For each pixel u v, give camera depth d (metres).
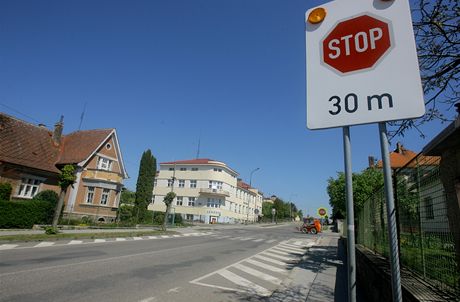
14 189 24.06
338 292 7.29
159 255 12.69
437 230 3.99
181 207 59.84
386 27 2.11
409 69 2.00
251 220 77.75
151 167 39.38
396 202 5.57
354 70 2.16
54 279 7.48
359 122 2.07
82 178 29.16
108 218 30.41
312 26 2.39
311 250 17.69
